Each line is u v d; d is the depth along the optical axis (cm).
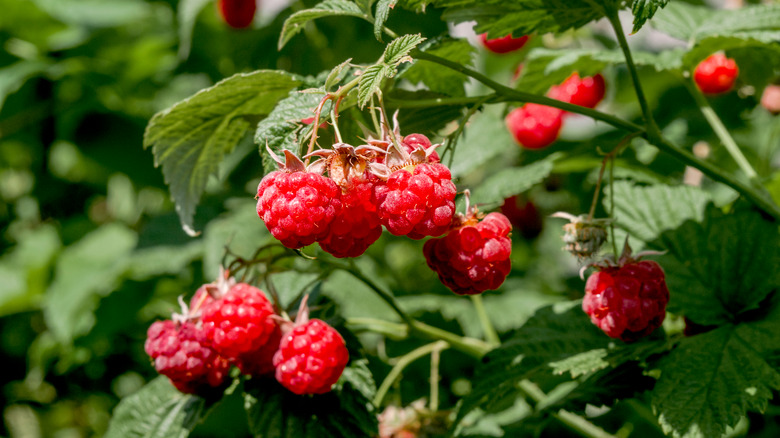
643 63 59
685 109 69
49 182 93
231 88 53
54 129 88
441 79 56
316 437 54
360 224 49
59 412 107
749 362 53
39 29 85
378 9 50
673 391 53
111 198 102
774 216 55
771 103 67
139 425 56
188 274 74
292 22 52
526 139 68
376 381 66
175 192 56
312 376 53
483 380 56
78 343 75
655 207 58
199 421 55
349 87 50
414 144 50
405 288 73
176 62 84
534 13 53
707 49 59
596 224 54
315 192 48
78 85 84
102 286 71
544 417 54
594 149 63
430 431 60
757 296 55
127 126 85
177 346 54
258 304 54
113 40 89
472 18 54
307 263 60
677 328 61
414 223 49
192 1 74
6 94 76
